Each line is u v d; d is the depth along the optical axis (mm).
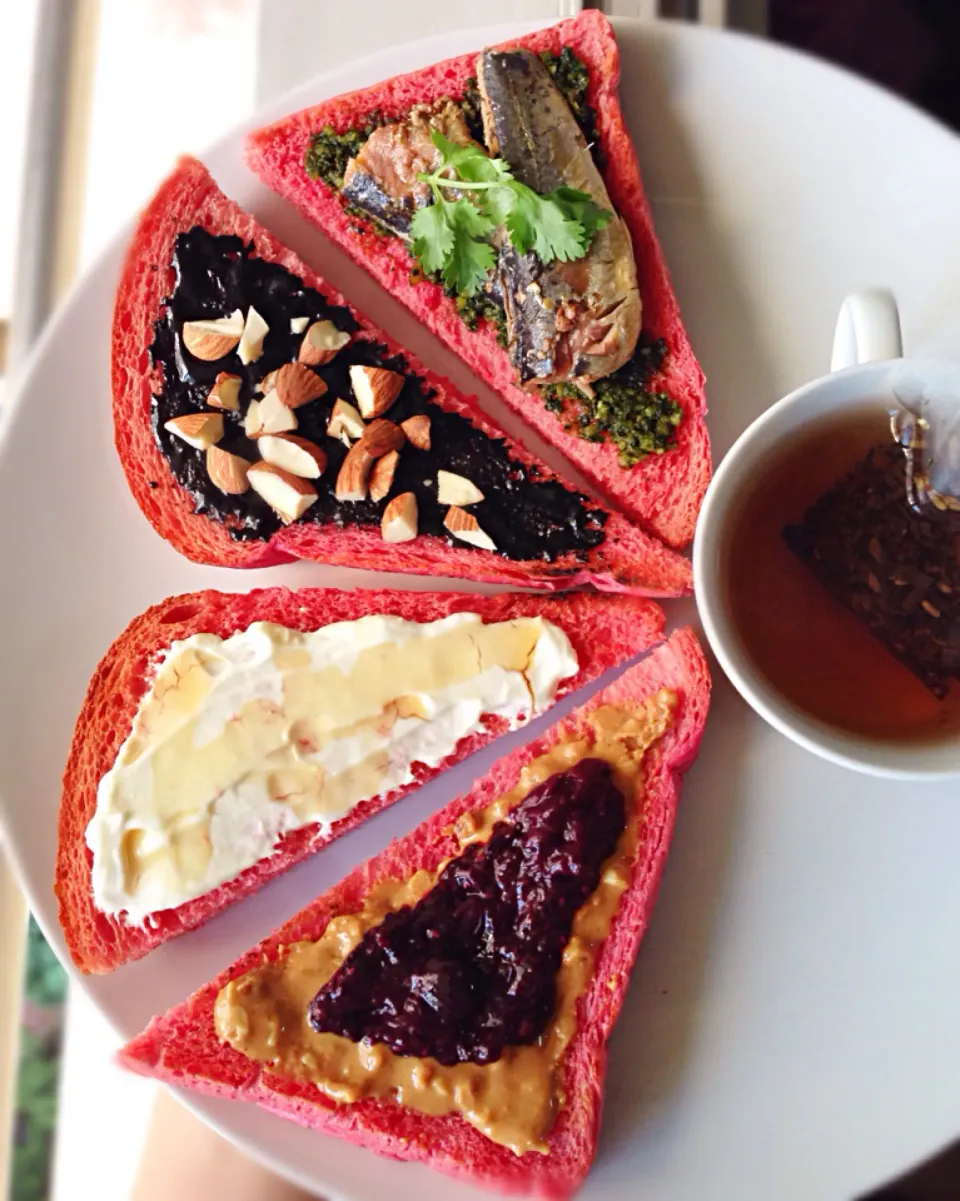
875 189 251
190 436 257
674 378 255
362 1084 230
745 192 254
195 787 245
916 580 223
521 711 250
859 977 237
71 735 256
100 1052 293
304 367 258
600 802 237
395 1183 232
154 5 319
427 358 269
